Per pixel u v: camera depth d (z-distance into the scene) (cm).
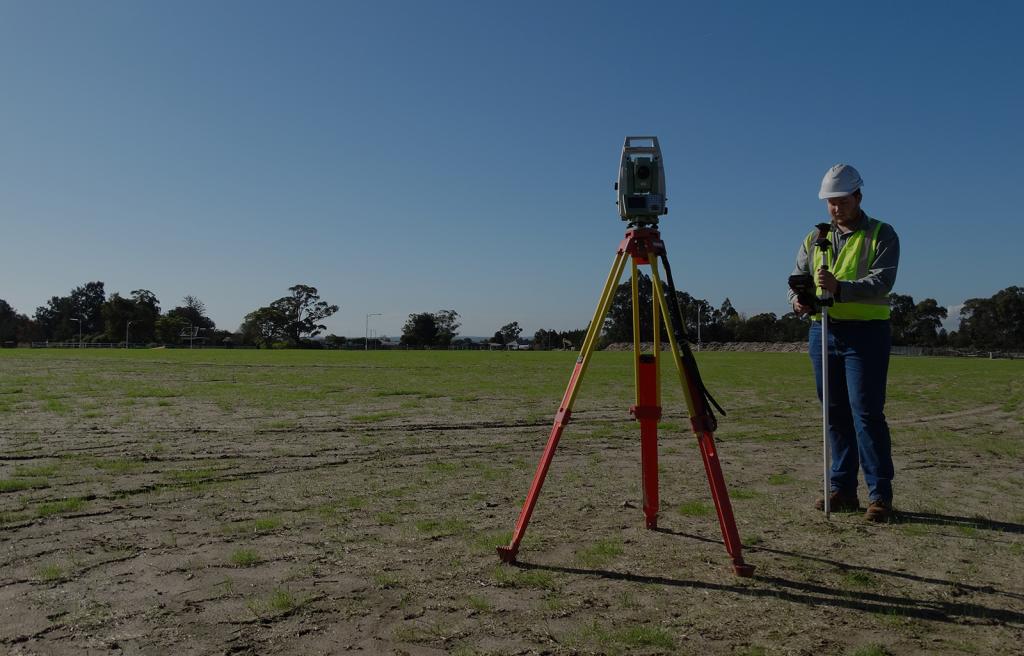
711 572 364
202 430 926
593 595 330
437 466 671
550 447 385
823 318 471
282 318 12256
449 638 281
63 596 325
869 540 425
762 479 618
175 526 449
